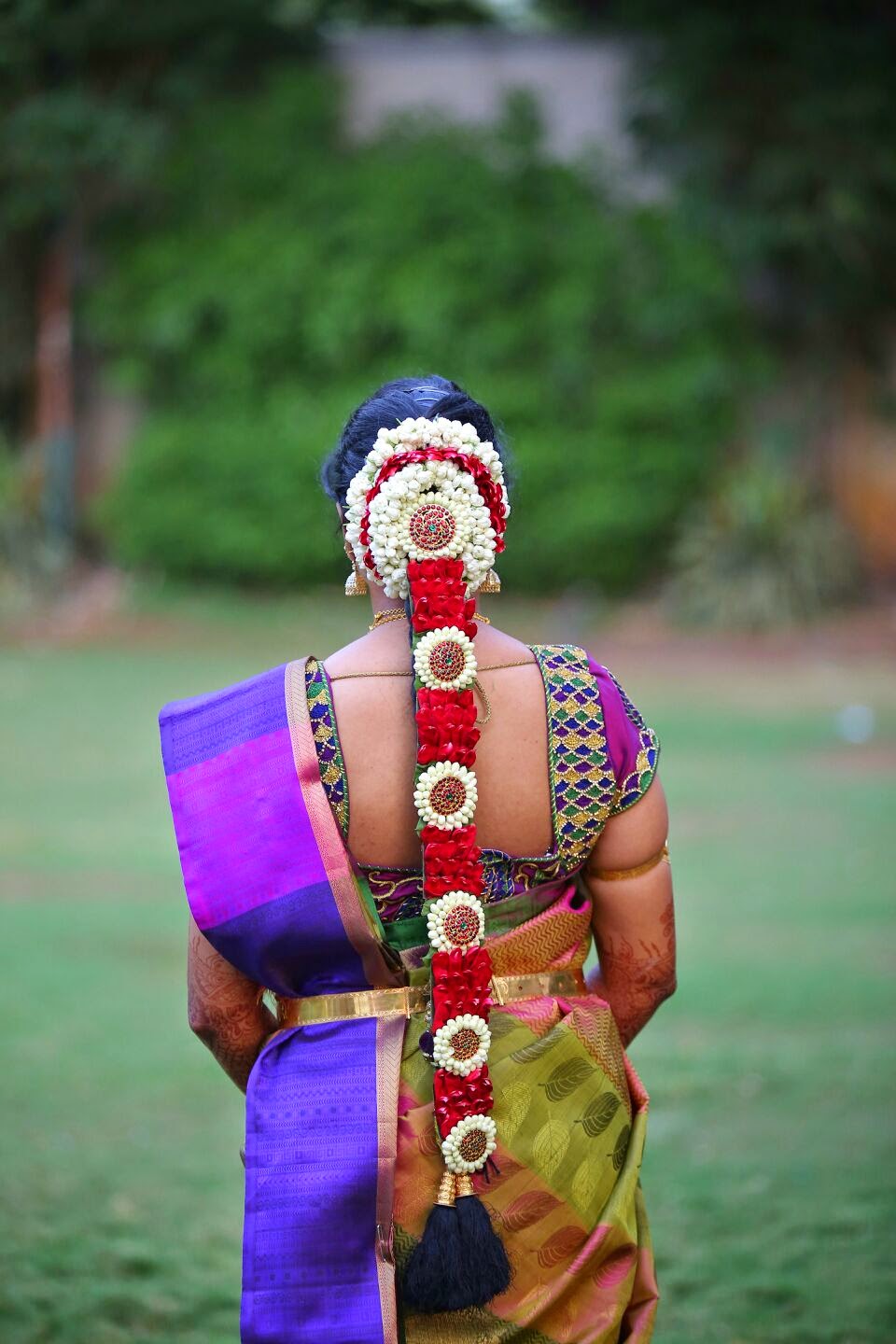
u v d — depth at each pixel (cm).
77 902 796
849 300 2011
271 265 2067
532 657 206
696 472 2048
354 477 206
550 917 202
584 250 2030
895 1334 342
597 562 2034
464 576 198
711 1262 381
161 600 2067
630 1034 220
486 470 199
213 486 2095
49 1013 612
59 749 1246
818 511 2047
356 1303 188
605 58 2055
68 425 2167
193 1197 431
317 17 2200
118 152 2008
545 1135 195
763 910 772
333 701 200
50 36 2000
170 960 694
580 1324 195
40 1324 351
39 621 1992
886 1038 567
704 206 1972
